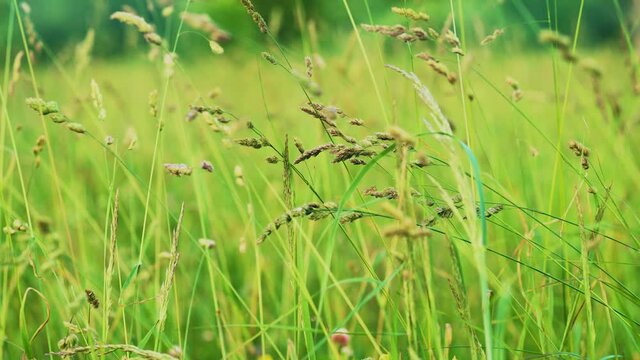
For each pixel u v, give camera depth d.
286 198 1.36
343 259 1.69
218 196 2.00
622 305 1.46
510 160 1.82
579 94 1.72
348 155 1.35
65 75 1.75
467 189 1.29
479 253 1.28
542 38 1.30
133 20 1.39
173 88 1.65
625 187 1.66
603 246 1.56
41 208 1.81
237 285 1.73
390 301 1.41
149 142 2.48
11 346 1.54
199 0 1.51
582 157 1.42
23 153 2.17
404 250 1.30
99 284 1.62
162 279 1.67
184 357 1.43
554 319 1.53
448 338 1.40
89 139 2.35
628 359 1.49
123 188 2.02
